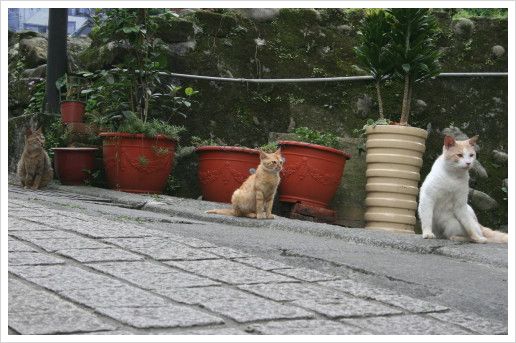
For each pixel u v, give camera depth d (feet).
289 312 10.33
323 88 30.19
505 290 13.37
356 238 18.54
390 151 24.47
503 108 30.42
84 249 13.39
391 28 25.71
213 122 29.17
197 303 10.46
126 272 11.99
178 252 13.89
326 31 31.35
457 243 18.24
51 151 28.40
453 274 14.58
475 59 31.09
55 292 10.48
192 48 29.53
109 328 9.04
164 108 28.53
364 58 25.82
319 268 14.47
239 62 30.04
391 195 24.48
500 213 28.91
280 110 29.78
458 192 18.84
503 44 31.42
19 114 32.68
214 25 30.19
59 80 28.91
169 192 28.07
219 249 14.55
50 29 29.19
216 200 25.95
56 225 15.60
